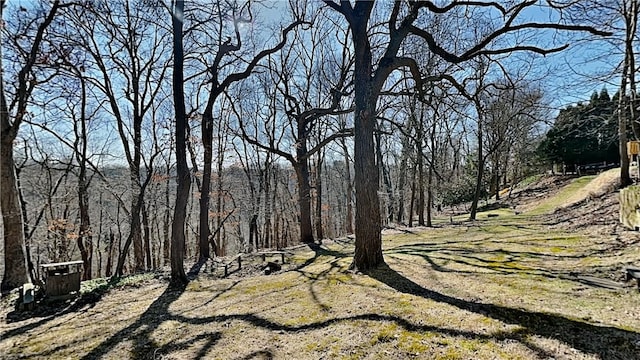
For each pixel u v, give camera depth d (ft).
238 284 23.49
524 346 10.91
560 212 46.68
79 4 30.83
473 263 22.99
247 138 45.62
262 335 13.92
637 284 15.83
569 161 80.38
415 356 10.98
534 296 15.39
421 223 58.90
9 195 25.35
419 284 18.53
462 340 11.66
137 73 44.52
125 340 14.61
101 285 24.17
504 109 49.98
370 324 13.71
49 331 16.38
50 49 34.96
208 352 12.82
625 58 31.09
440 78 26.27
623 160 38.86
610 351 10.23
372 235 22.89
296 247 41.11
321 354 11.75
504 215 60.03
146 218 52.39
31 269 33.73
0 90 25.68
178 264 24.88
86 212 47.47
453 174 101.19
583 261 21.25
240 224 74.84
